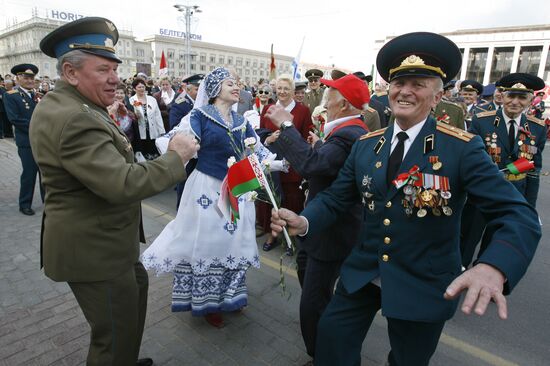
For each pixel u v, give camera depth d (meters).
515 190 1.31
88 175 1.43
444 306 1.45
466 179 1.38
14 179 6.42
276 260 3.80
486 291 1.06
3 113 10.59
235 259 2.59
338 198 1.79
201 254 2.49
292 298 3.08
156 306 2.88
